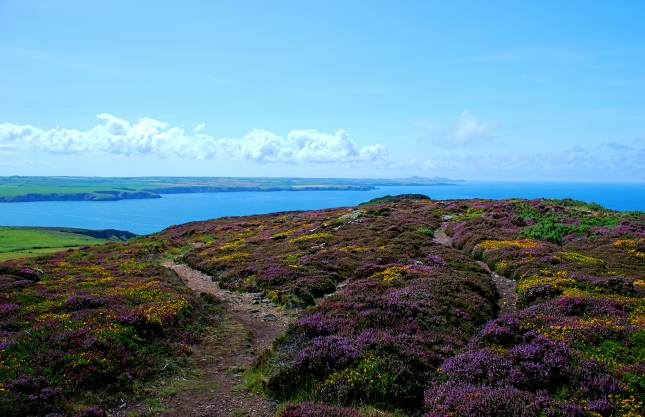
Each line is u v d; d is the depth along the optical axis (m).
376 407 11.65
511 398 10.66
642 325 14.59
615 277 21.27
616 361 12.54
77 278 31.02
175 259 44.47
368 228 47.19
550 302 18.67
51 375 13.12
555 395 11.10
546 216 46.09
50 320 18.25
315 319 17.42
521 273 25.80
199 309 22.61
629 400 10.42
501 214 48.91
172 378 14.48
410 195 89.19
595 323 15.20
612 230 35.91
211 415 11.98
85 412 11.66
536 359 12.57
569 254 28.41
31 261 42.62
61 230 131.12
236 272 32.19
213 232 63.72
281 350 15.39
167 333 18.22
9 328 17.72
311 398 12.31
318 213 73.25
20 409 11.24
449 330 16.47
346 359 13.40
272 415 11.89
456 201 69.31
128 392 13.21
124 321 17.44
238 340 18.50
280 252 39.12
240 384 13.99
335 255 34.00
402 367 12.84
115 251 50.06
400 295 20.11
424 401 11.75
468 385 11.82
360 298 19.62
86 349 14.70
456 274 25.08
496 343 14.52
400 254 32.59
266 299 25.61
